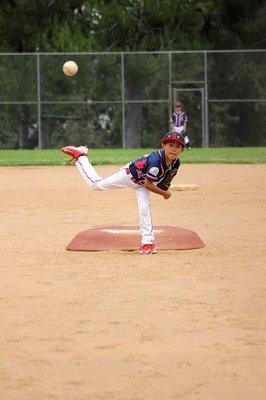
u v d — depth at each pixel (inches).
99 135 3004.4
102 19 3366.1
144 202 750.5
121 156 2292.1
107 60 2987.2
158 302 565.3
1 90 2982.3
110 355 450.0
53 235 883.4
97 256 746.2
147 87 2994.6
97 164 1962.4
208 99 3002.0
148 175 725.3
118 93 2994.6
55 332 493.4
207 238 852.6
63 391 395.5
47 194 1323.8
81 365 433.7
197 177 1624.0
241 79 3002.0
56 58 2979.8
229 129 3014.3
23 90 2982.3
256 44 3479.3
